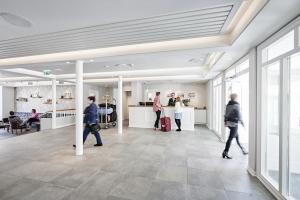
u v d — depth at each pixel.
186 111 8.04
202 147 5.14
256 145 3.21
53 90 8.46
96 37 3.18
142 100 11.18
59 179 3.07
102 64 5.71
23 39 3.26
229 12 2.31
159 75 7.43
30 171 3.40
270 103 3.09
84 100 10.48
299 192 2.59
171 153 4.56
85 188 2.77
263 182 2.91
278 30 2.51
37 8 2.18
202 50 3.47
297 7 1.89
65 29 2.83
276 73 3.07
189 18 2.49
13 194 2.59
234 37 2.91
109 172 3.37
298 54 2.23
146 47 3.71
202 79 8.70
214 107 7.93
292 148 2.91
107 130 7.92
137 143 5.57
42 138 6.33
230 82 5.66
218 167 3.64
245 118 5.62
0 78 9.02
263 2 1.87
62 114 9.84
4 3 2.07
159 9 2.23
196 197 2.53
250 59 3.41
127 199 2.47
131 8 2.20
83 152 4.61
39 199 2.46
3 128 10.40
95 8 2.19
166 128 7.59
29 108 12.34
